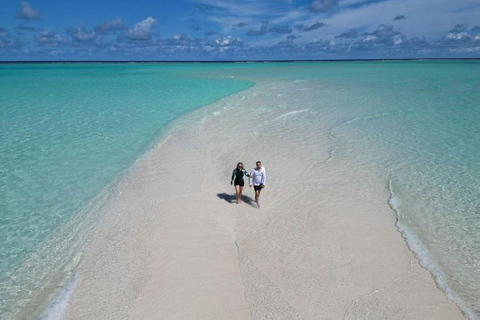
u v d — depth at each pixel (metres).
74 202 11.01
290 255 8.20
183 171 13.51
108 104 28.52
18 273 7.73
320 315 6.40
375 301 6.78
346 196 11.22
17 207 10.64
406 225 9.52
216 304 6.66
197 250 8.41
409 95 31.70
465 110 23.84
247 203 10.86
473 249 8.48
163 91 38.22
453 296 6.94
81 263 8.09
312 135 18.09
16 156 14.97
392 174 12.85
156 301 6.80
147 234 9.20
